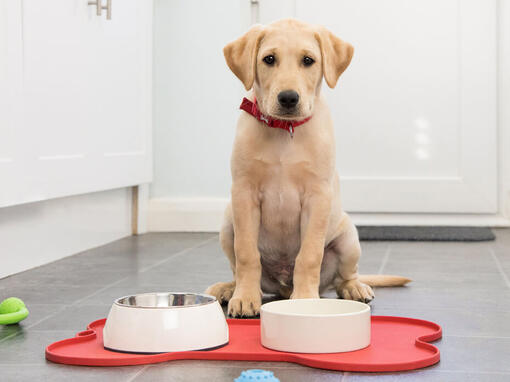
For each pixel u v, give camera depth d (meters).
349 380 1.23
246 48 1.81
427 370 1.29
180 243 3.35
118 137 3.31
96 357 1.35
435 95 3.91
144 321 1.38
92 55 3.00
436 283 2.26
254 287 1.82
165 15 3.84
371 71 3.95
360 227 3.79
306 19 3.99
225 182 3.85
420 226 3.86
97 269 2.57
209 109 3.85
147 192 3.84
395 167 3.96
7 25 2.31
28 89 2.45
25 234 2.58
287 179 1.83
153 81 3.87
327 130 1.86
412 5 3.90
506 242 3.26
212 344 1.41
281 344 1.39
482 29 3.87
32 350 1.45
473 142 3.89
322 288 2.10
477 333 1.58
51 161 2.63
